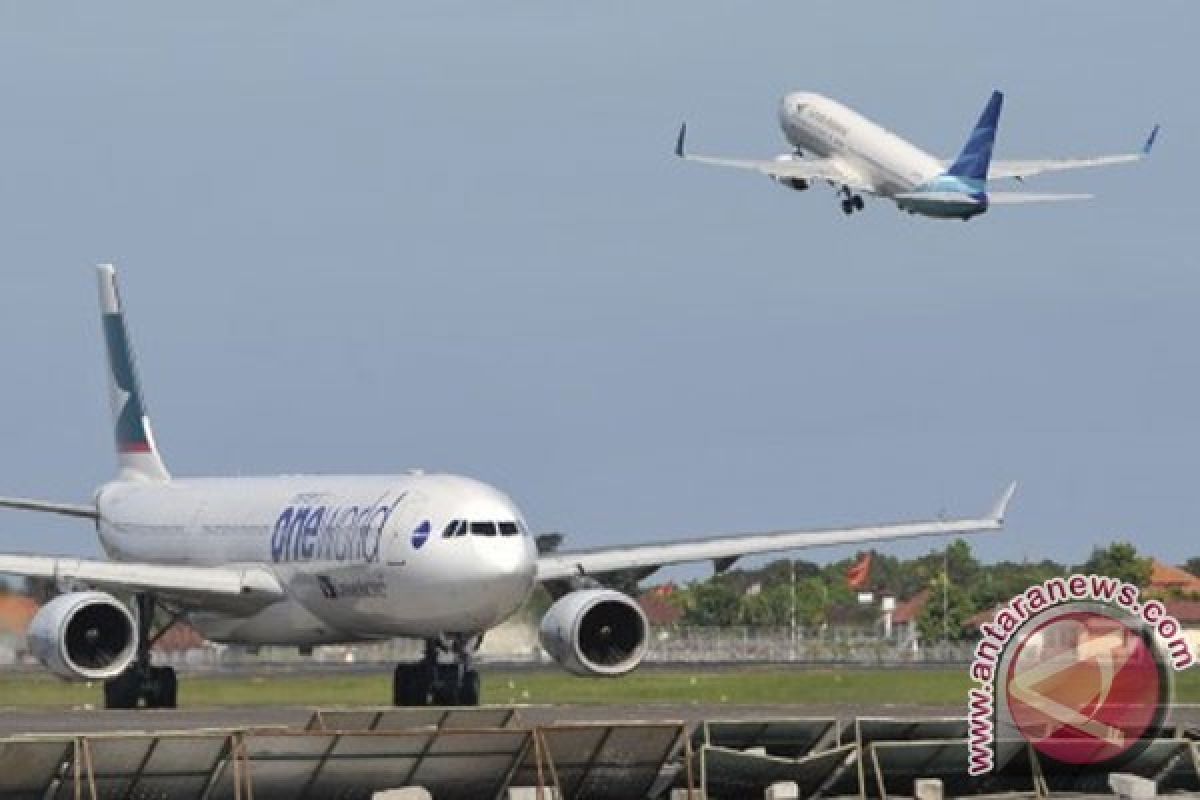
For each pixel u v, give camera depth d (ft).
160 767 451.94
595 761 485.15
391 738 465.88
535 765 482.28
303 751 460.55
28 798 446.60
